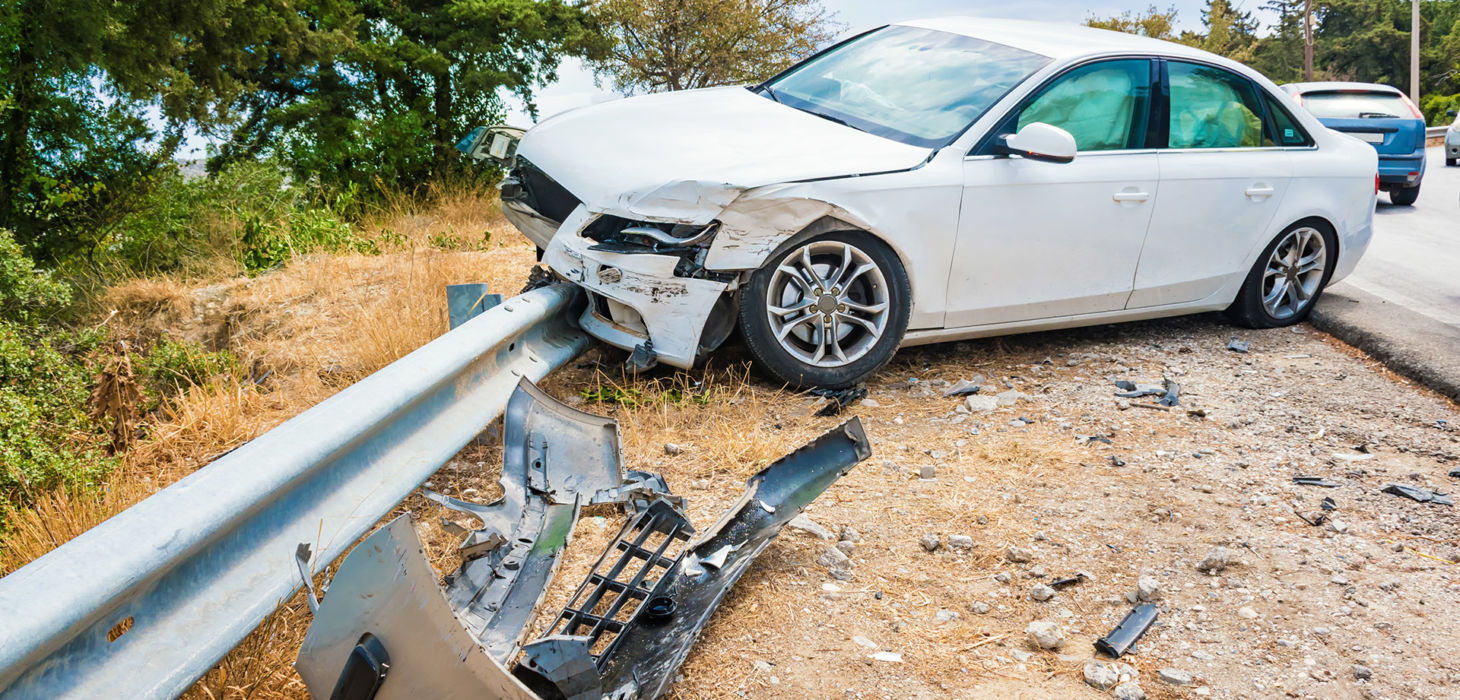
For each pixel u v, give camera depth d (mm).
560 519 2932
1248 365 5383
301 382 4730
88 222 9328
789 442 4043
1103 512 3541
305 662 1870
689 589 2732
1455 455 4156
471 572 2633
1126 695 2506
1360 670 2645
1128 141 5145
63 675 1696
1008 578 3061
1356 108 13531
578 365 4816
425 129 13930
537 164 4746
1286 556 3264
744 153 4422
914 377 4992
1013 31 5500
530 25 14086
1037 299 5020
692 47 18219
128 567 1804
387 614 1783
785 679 2514
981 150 4664
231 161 11188
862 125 4930
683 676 2508
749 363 4562
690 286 4199
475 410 3418
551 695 2158
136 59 8938
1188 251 5430
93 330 5281
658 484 3279
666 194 4109
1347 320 6020
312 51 12156
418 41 14023
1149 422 4473
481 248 8258
